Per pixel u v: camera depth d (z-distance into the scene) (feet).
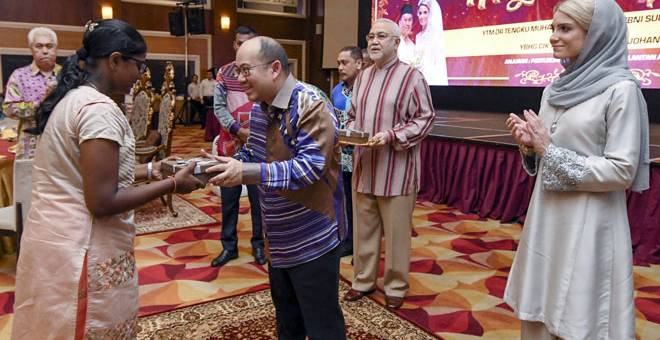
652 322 8.15
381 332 7.67
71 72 4.12
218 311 8.23
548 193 5.17
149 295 8.83
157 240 11.89
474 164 14.98
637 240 11.62
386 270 8.47
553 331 5.09
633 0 16.31
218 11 40.27
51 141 4.03
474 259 11.10
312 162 4.48
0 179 10.55
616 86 4.67
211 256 10.86
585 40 4.78
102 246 4.13
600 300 4.94
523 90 20.44
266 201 5.01
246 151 5.45
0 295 8.65
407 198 8.20
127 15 37.42
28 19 34.27
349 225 11.07
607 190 4.74
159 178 4.77
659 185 11.10
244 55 4.56
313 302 5.14
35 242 4.10
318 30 42.73
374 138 7.68
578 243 4.91
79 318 4.07
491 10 20.85
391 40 8.04
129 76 4.27
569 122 4.95
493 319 8.18
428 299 8.93
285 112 4.67
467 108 22.90
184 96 38.63
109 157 3.91
